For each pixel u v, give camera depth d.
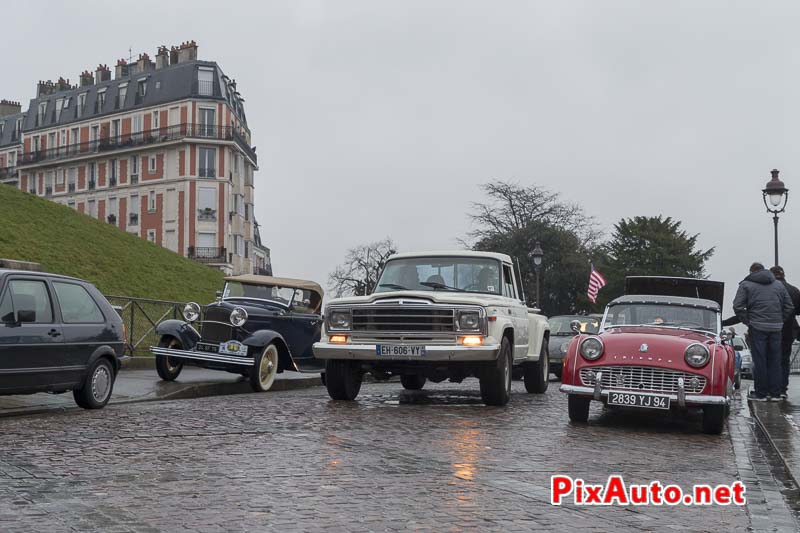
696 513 6.20
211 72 80.56
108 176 84.75
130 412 11.51
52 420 10.52
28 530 5.29
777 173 19.42
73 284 12.00
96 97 87.69
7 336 10.61
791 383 20.58
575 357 10.91
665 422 11.84
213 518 5.66
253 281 16.81
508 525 5.62
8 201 34.31
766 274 13.93
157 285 32.88
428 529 5.47
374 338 12.84
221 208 79.38
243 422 10.43
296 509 5.95
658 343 10.65
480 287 14.00
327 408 12.24
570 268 67.19
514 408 12.83
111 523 5.48
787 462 8.03
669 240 76.69
